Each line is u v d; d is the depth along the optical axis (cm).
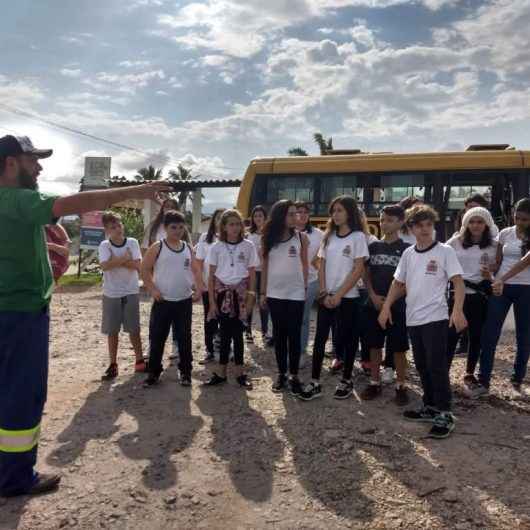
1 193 335
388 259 534
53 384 595
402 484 365
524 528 315
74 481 372
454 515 328
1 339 348
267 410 507
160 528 317
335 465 393
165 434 451
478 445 429
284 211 541
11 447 348
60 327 931
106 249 607
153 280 575
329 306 526
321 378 612
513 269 548
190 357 586
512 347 788
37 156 359
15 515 330
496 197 1106
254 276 592
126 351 754
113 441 438
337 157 1215
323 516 328
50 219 324
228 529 316
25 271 349
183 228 578
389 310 491
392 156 1177
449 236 1127
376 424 471
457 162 1130
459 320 448
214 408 514
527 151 1103
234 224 572
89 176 2389
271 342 768
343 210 538
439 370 456
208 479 373
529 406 526
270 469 388
